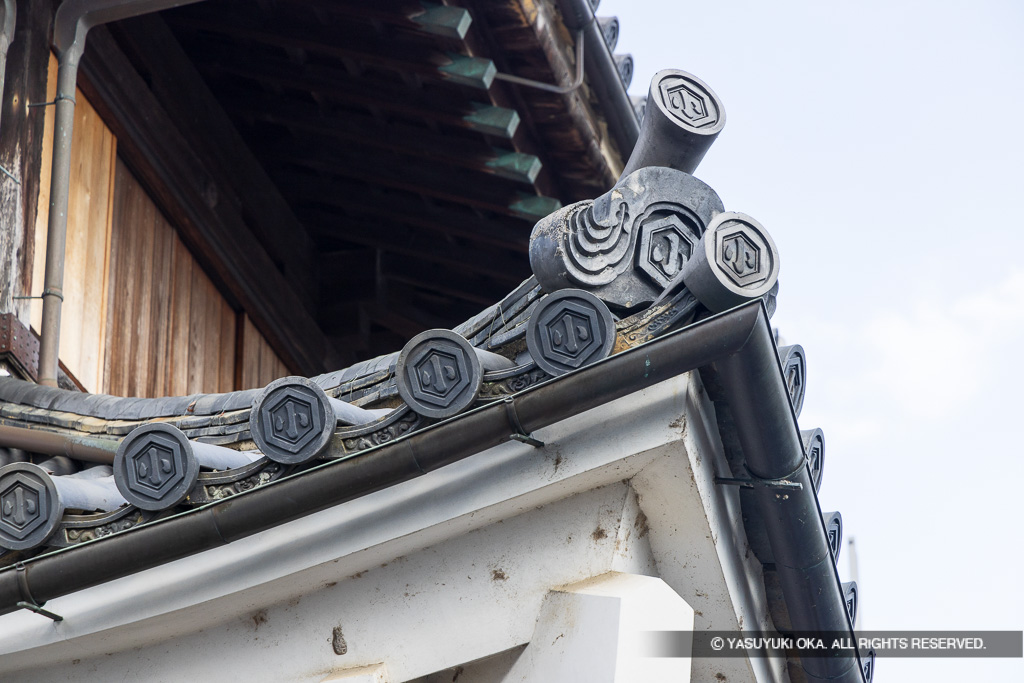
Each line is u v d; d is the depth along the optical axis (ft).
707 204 10.62
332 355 25.98
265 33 20.08
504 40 17.70
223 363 22.86
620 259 10.05
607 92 18.85
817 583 11.08
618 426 10.11
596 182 20.33
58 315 15.52
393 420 9.79
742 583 11.50
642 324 9.66
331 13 19.01
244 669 11.17
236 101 22.75
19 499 10.57
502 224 22.21
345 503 10.53
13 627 11.10
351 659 10.93
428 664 10.75
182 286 21.70
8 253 15.83
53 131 16.88
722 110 10.80
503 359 10.29
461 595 10.78
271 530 10.66
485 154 19.86
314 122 22.11
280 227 24.66
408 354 9.80
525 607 10.61
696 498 10.45
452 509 10.28
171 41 21.44
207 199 21.99
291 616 11.13
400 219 23.41
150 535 10.05
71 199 18.13
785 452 10.02
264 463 9.99
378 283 25.75
